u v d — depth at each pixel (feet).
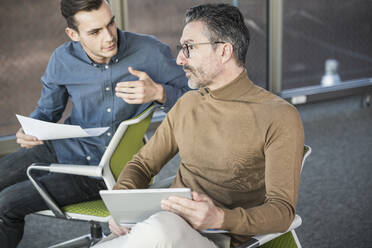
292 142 4.19
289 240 4.69
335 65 15.51
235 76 4.60
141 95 5.67
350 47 15.57
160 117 13.08
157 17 12.44
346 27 15.33
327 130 13.03
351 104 15.72
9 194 5.79
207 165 4.64
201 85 4.73
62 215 5.79
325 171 10.23
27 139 5.89
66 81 6.28
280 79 14.55
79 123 6.51
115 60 6.11
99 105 6.32
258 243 4.06
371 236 7.52
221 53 4.52
